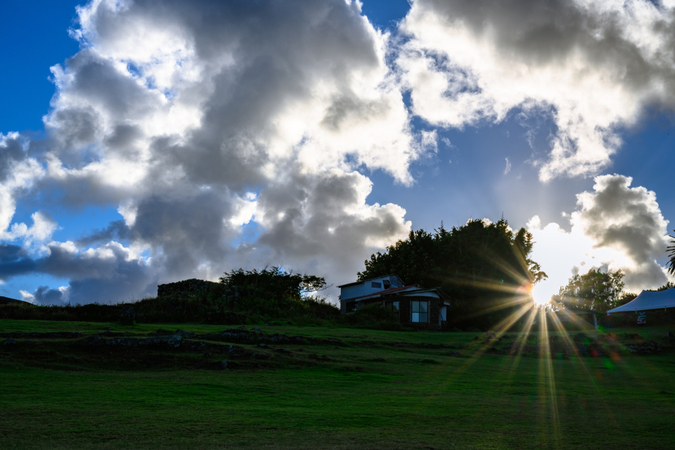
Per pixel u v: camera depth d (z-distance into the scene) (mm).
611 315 54688
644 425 12703
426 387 19328
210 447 9562
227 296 48812
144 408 13352
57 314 40062
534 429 12055
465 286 63344
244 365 22125
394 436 10891
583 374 25719
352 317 48188
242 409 13656
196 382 18078
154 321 40750
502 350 33844
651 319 51688
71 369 20172
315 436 10727
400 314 53625
